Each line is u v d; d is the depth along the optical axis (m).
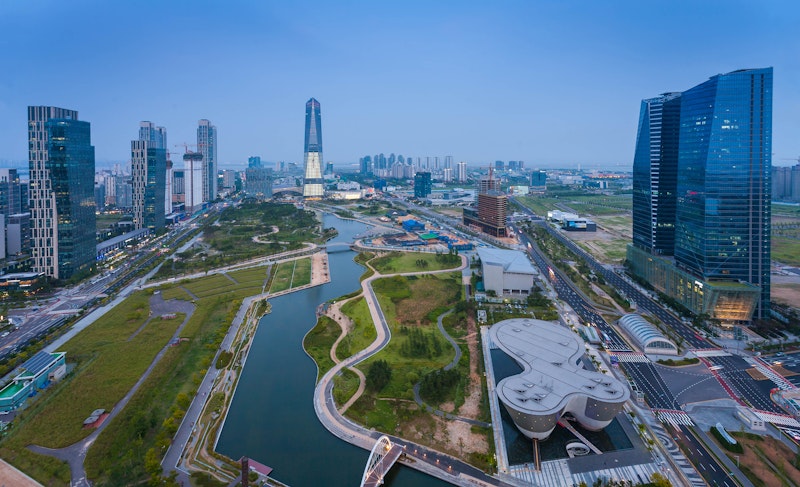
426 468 180.00
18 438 192.62
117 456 181.25
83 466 176.38
